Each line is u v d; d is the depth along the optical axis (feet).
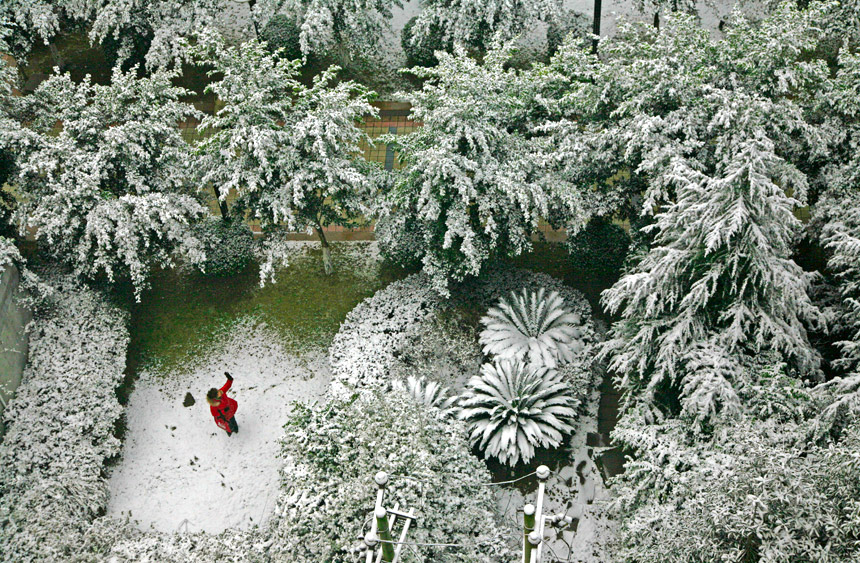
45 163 54.65
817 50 74.02
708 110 52.70
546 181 55.06
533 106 58.49
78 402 53.78
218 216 68.23
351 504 45.42
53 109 59.16
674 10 70.90
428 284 60.80
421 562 42.78
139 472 55.21
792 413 44.62
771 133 52.80
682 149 51.16
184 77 78.48
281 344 61.16
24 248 64.44
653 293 47.14
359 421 49.19
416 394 53.31
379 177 58.39
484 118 55.26
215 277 64.64
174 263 65.51
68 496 50.06
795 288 46.09
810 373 48.57
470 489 48.49
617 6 80.02
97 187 55.26
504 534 47.88
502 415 52.49
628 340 50.88
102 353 56.70
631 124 52.70
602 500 51.37
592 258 60.80
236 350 60.95
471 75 56.65
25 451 51.60
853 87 53.67
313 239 67.26
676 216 47.14
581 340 57.36
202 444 56.49
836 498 36.96
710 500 39.68
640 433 47.14
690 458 44.91
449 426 51.26
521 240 55.98
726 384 44.78
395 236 59.36
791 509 36.70
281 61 58.39
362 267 65.16
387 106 76.02
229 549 48.42
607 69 55.11
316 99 57.82
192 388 59.26
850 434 38.19
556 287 60.44
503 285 60.29
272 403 58.29
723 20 73.87
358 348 57.62
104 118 57.88
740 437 42.52
